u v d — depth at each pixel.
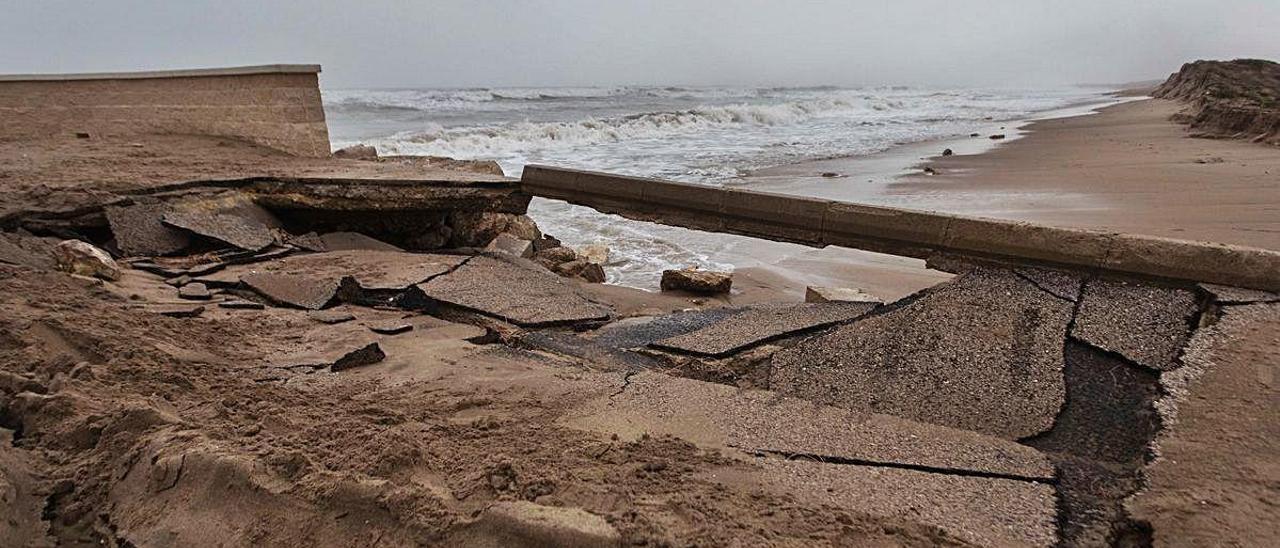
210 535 2.52
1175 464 2.98
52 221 6.70
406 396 3.71
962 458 3.19
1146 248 4.44
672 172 15.91
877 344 4.18
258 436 2.98
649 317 5.68
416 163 11.75
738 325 4.91
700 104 42.56
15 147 10.05
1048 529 2.67
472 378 4.04
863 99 52.78
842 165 17.14
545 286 6.22
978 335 4.12
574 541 2.31
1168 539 2.57
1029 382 3.76
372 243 8.16
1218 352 3.67
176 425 3.01
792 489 2.87
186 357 3.92
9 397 3.24
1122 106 40.97
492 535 2.37
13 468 2.75
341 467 2.74
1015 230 4.92
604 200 7.43
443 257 6.97
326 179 8.25
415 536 2.41
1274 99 27.03
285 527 2.50
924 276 8.57
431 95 42.75
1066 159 17.20
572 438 3.20
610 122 26.03
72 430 2.99
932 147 21.50
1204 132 20.77
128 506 2.70
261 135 10.85
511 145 21.53
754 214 6.40
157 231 6.92
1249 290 4.18
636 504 2.61
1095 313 4.22
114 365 3.58
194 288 5.61
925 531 2.57
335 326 4.91
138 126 11.23
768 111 33.78
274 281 5.81
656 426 3.46
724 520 2.54
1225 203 10.87
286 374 3.95
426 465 2.81
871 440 3.37
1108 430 3.42
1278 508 2.62
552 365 4.35
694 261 9.43
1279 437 2.99
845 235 5.89
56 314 4.12
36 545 2.51
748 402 3.77
